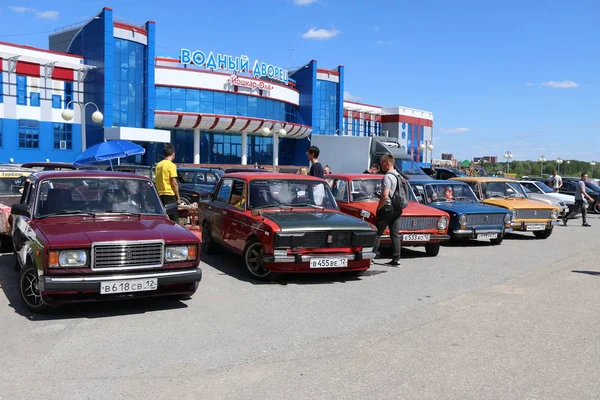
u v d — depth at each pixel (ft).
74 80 118.01
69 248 17.51
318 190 28.86
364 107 212.43
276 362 14.53
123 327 17.52
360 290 23.68
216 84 144.77
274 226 23.79
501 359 14.93
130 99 123.54
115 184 22.47
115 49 119.44
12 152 108.99
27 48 110.52
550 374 13.85
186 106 140.67
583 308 20.74
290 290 23.43
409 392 12.60
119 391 12.48
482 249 37.86
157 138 118.83
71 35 124.98
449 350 15.65
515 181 48.34
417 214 32.35
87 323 17.92
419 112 231.91
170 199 32.40
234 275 26.53
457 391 12.71
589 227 56.90
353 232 24.76
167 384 12.93
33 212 20.62
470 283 25.53
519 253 35.94
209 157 155.12
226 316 19.03
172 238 19.11
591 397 12.48
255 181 28.02
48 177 21.80
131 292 18.40
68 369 13.83
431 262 31.73
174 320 18.42
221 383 13.03
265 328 17.69
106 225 19.70
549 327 18.10
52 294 18.04
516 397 12.42
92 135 119.96
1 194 32.30
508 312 20.07
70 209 20.92
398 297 22.41
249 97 154.71
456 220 37.70
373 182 35.53
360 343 16.25
